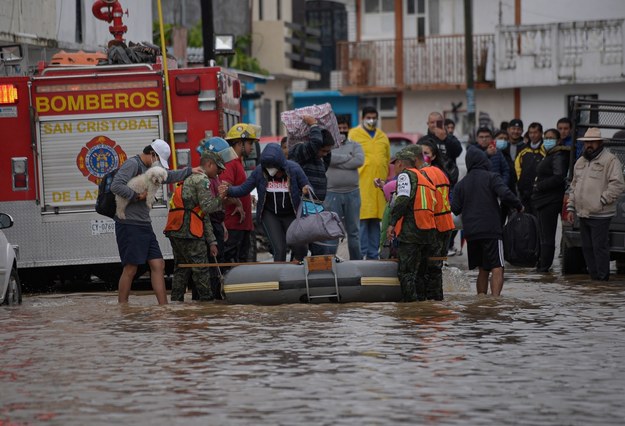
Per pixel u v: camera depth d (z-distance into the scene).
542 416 15.45
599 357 19.56
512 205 28.61
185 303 27.17
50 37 50.53
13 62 35.38
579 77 82.44
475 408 15.89
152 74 31.56
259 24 88.06
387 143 36.41
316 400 16.38
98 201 26.98
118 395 16.86
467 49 78.38
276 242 28.55
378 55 90.75
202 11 47.25
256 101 82.56
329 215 27.42
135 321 24.14
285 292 26.33
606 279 32.84
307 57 93.81
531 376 17.97
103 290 33.38
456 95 90.25
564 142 39.59
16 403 16.42
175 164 31.50
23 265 31.66
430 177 27.12
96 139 31.59
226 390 17.08
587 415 15.51
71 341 21.59
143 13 62.41
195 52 70.75
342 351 20.12
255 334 22.09
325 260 26.53
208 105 31.62
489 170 28.59
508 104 86.94
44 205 31.69
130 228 26.95
